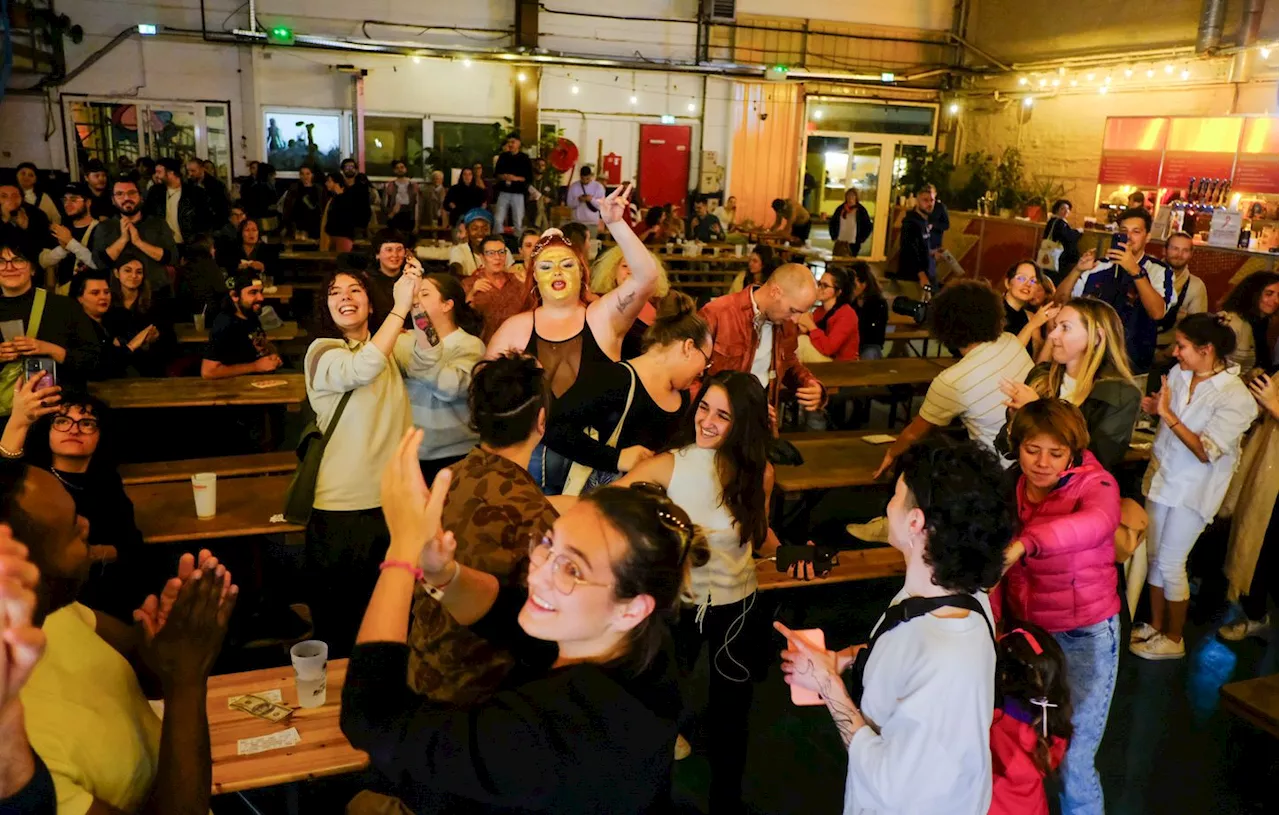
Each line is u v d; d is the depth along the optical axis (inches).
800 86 644.7
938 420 151.6
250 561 154.3
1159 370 265.3
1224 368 151.6
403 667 54.6
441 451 147.3
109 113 523.2
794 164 658.2
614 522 56.6
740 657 108.9
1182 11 508.4
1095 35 560.1
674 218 538.3
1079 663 105.0
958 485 69.3
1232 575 166.4
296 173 561.6
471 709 54.9
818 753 135.1
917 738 69.1
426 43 557.6
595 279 175.9
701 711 136.0
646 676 58.7
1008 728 83.2
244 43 528.1
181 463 170.9
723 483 103.0
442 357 140.5
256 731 94.0
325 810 113.5
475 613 66.2
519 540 71.3
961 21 658.2
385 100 567.8
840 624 169.8
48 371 115.6
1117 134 523.8
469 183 502.6
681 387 119.9
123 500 126.3
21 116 506.6
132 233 264.2
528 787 53.8
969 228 552.1
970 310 146.0
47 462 120.0
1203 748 140.2
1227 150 460.8
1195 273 386.3
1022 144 612.4
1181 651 162.6
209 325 267.7
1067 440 103.3
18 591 40.2
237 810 112.8
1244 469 164.9
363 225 449.4
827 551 113.5
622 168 627.5
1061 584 103.2
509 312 195.0
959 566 69.7
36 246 299.6
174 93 531.2
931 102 669.9
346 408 130.6
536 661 68.9
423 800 58.0
